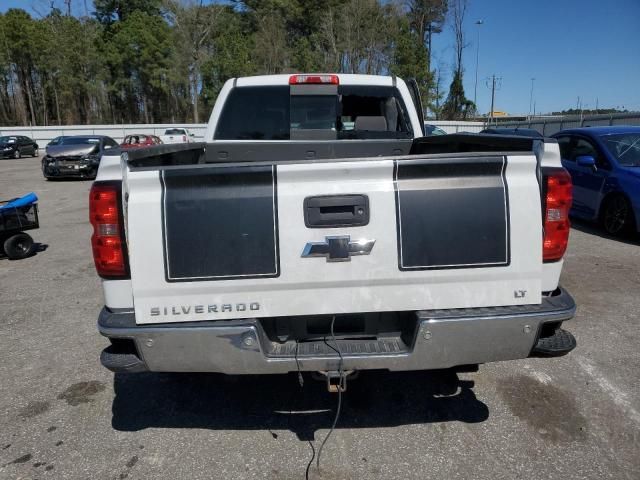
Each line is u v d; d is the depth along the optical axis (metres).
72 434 3.06
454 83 45.41
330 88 4.86
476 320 2.44
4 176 20.38
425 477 2.64
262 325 2.54
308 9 56.72
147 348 2.45
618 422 3.09
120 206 2.44
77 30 48.19
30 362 4.02
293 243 2.40
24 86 52.69
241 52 50.44
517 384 3.55
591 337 4.28
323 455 2.83
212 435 3.04
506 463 2.73
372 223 2.41
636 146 8.27
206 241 2.39
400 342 2.62
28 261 7.23
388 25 43.38
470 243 2.45
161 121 57.47
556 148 2.56
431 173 2.42
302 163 2.36
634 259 6.65
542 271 2.55
